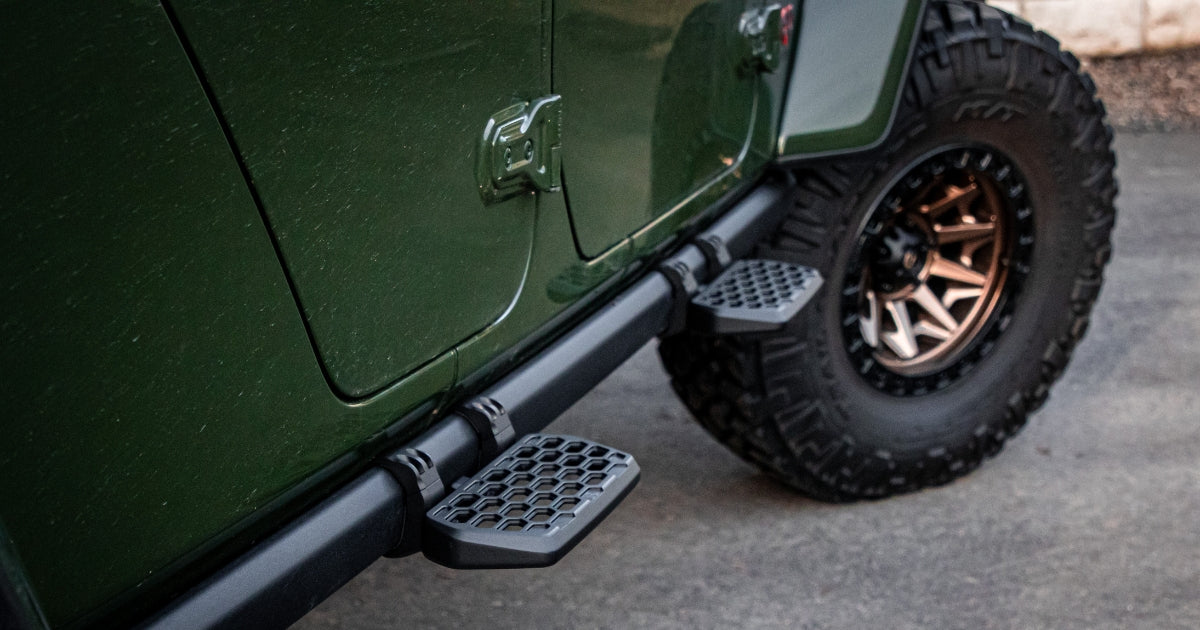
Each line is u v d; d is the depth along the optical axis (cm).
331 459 130
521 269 154
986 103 233
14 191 90
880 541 251
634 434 295
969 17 233
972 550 247
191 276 106
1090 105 251
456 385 148
